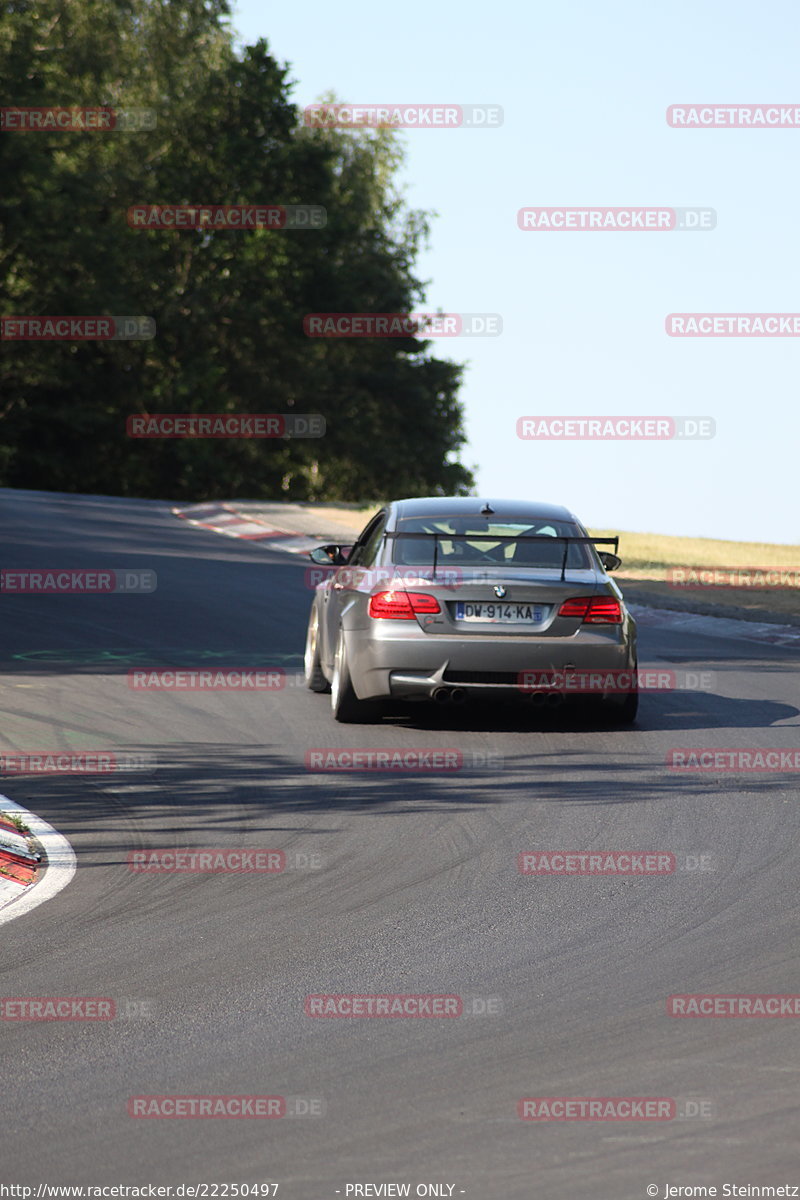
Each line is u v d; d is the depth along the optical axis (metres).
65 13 137.88
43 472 135.12
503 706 26.98
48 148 129.75
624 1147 9.15
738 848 17.08
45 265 126.00
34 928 14.07
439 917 14.39
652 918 14.30
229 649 33.50
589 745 23.50
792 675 32.19
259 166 140.50
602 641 23.83
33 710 25.77
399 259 164.75
